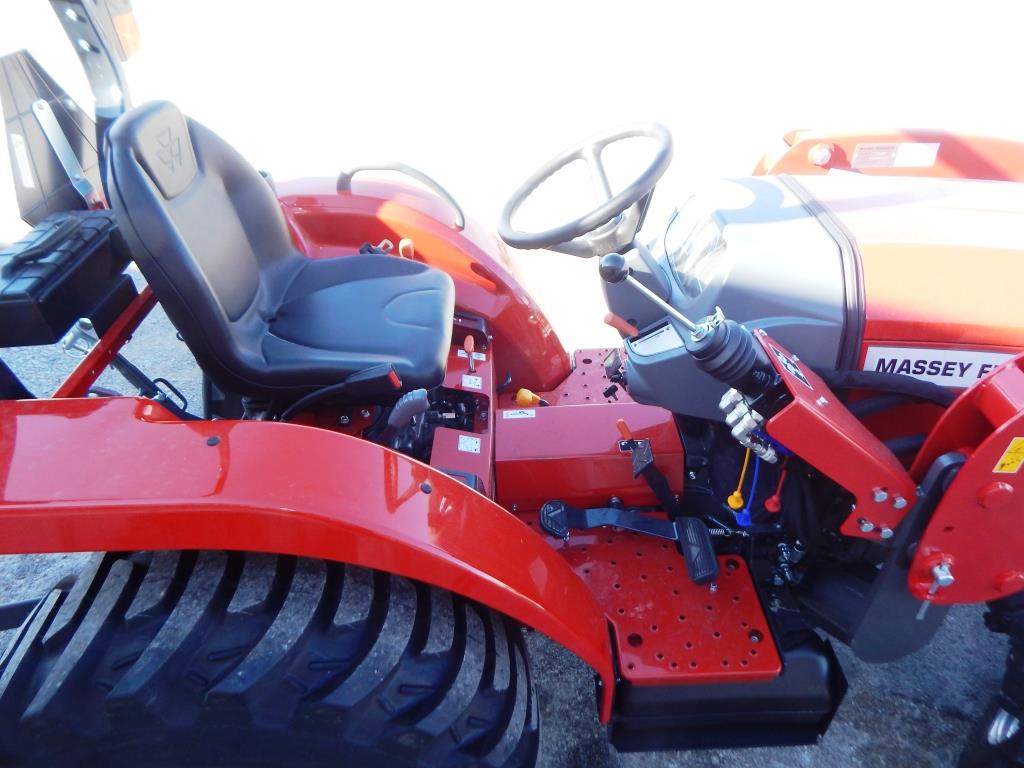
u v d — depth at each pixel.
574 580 1.34
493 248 2.30
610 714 1.44
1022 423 1.15
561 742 1.62
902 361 1.47
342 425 1.72
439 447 1.67
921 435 1.49
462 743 1.15
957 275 1.44
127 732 1.07
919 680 1.71
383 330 1.79
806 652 1.48
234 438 1.11
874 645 1.47
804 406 1.22
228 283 1.77
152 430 1.11
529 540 1.28
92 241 1.47
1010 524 1.27
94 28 1.67
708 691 1.47
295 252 2.14
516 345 2.22
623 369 2.04
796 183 1.74
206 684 1.06
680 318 1.27
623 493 1.76
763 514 1.60
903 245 1.46
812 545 1.53
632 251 1.74
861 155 1.92
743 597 1.58
